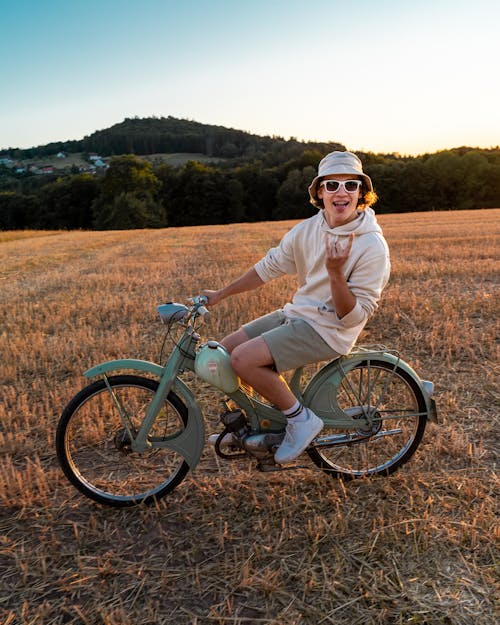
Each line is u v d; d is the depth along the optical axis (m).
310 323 2.77
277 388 2.76
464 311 6.67
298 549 2.56
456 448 3.37
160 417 3.74
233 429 2.86
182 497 3.00
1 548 2.61
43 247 21.62
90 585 2.36
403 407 3.75
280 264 3.04
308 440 2.79
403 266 10.66
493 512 2.78
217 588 2.34
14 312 7.66
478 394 4.26
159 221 67.44
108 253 17.80
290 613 2.19
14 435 3.76
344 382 3.26
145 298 8.44
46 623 2.17
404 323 6.38
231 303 7.50
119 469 3.27
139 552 2.58
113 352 5.52
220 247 18.22
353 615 2.18
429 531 2.63
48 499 3.00
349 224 2.67
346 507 2.87
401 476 3.15
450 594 2.25
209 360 2.73
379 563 2.45
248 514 2.84
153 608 2.24
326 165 2.68
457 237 18.05
